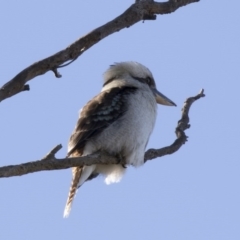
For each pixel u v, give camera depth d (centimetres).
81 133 1302
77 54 978
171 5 1080
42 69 948
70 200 1241
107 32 1002
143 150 1332
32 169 867
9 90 909
